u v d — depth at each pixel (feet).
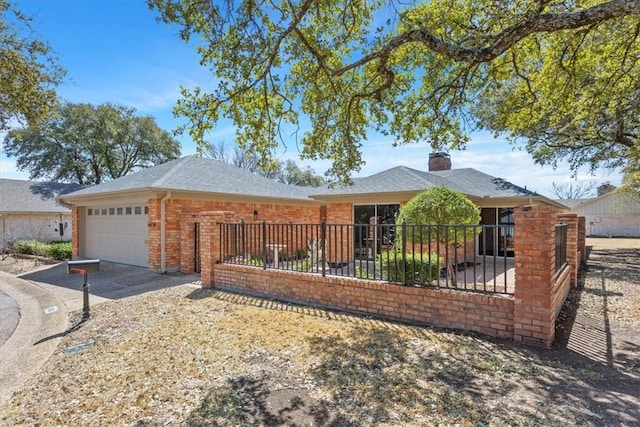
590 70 25.93
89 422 10.00
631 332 16.76
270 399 10.87
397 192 41.78
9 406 11.11
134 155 98.78
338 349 14.65
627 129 42.34
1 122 25.13
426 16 20.83
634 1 13.42
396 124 26.45
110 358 14.47
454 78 24.03
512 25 18.01
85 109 87.56
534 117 27.68
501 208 52.65
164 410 10.46
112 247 42.01
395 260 19.48
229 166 50.62
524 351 14.30
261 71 20.31
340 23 21.97
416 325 17.66
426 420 9.50
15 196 68.49
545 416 9.58
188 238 35.01
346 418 9.71
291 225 24.31
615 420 9.34
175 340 16.15
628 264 42.04
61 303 24.62
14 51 22.81
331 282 21.20
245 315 19.84
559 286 19.26
